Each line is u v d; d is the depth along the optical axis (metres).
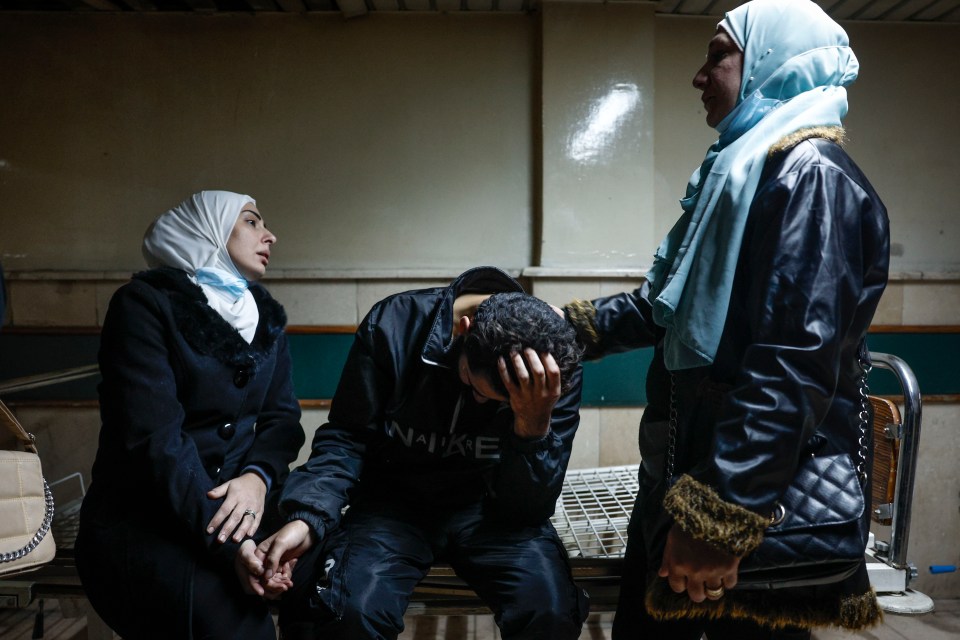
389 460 1.58
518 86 2.83
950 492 2.99
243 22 2.79
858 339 1.16
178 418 1.42
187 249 1.61
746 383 1.07
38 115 2.78
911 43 2.90
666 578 1.22
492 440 1.53
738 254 1.18
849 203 1.11
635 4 2.72
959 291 2.92
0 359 2.79
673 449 1.33
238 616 1.37
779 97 1.29
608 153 2.77
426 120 2.85
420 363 1.48
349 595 1.35
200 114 2.81
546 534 1.59
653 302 1.37
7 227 2.81
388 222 2.88
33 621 2.61
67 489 2.81
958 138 2.95
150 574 1.36
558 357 1.28
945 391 2.94
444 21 2.81
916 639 2.66
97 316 2.79
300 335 2.86
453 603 1.66
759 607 1.24
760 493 1.06
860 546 1.13
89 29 2.76
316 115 2.83
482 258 2.90
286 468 1.62
